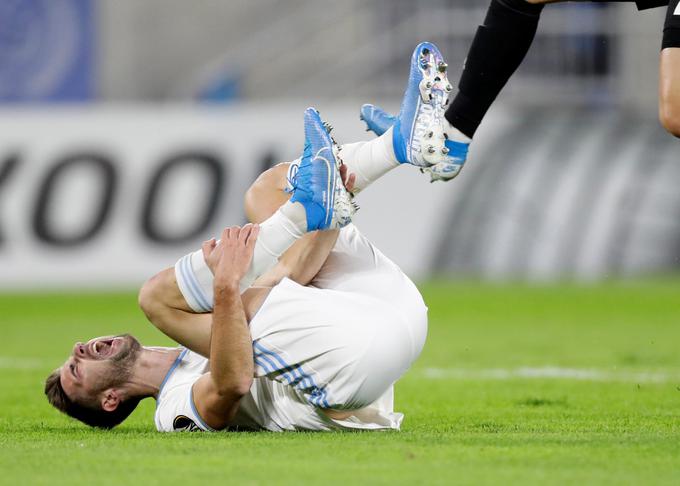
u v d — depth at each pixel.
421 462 9.79
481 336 30.45
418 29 59.22
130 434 12.32
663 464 9.64
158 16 65.31
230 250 11.61
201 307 11.89
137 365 12.83
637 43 57.56
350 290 12.27
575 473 9.20
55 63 60.91
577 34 57.59
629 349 26.80
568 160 46.19
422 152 12.57
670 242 44.81
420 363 24.39
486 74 12.68
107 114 47.50
